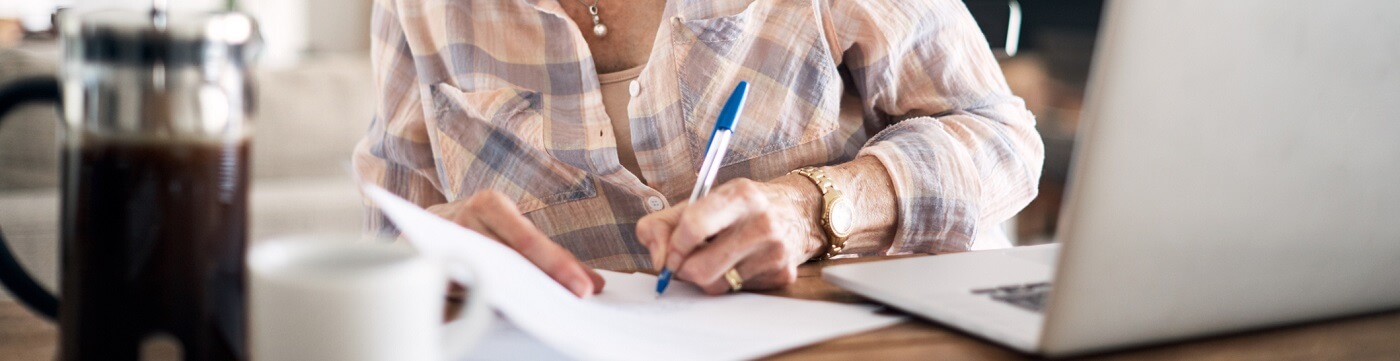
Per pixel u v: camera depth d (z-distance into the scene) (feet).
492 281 1.76
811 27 3.44
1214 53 1.59
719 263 2.26
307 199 7.14
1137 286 1.71
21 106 1.49
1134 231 1.65
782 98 3.45
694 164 3.49
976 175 3.12
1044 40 12.10
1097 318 1.71
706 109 3.45
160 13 1.43
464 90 3.66
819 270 2.61
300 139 7.79
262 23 13.05
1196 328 1.84
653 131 3.47
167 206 1.40
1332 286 1.99
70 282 1.43
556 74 3.51
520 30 3.52
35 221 5.35
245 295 1.49
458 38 3.59
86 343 1.42
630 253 3.60
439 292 1.50
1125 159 1.59
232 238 1.46
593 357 1.62
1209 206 1.70
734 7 3.41
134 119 1.38
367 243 1.51
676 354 1.73
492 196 2.30
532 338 1.88
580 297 2.16
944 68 3.54
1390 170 1.90
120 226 1.39
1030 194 3.48
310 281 1.38
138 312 1.41
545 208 3.61
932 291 2.17
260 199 7.03
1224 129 1.65
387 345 1.41
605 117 3.50
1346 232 1.93
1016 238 10.53
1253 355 1.85
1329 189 1.84
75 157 1.41
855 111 3.67
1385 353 1.89
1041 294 2.18
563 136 3.52
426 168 3.87
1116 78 1.53
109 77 1.36
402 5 3.72
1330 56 1.72
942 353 1.86
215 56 1.41
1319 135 1.77
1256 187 1.74
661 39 3.41
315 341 1.39
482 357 1.76
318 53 13.62
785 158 3.50
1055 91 11.80
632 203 3.56
